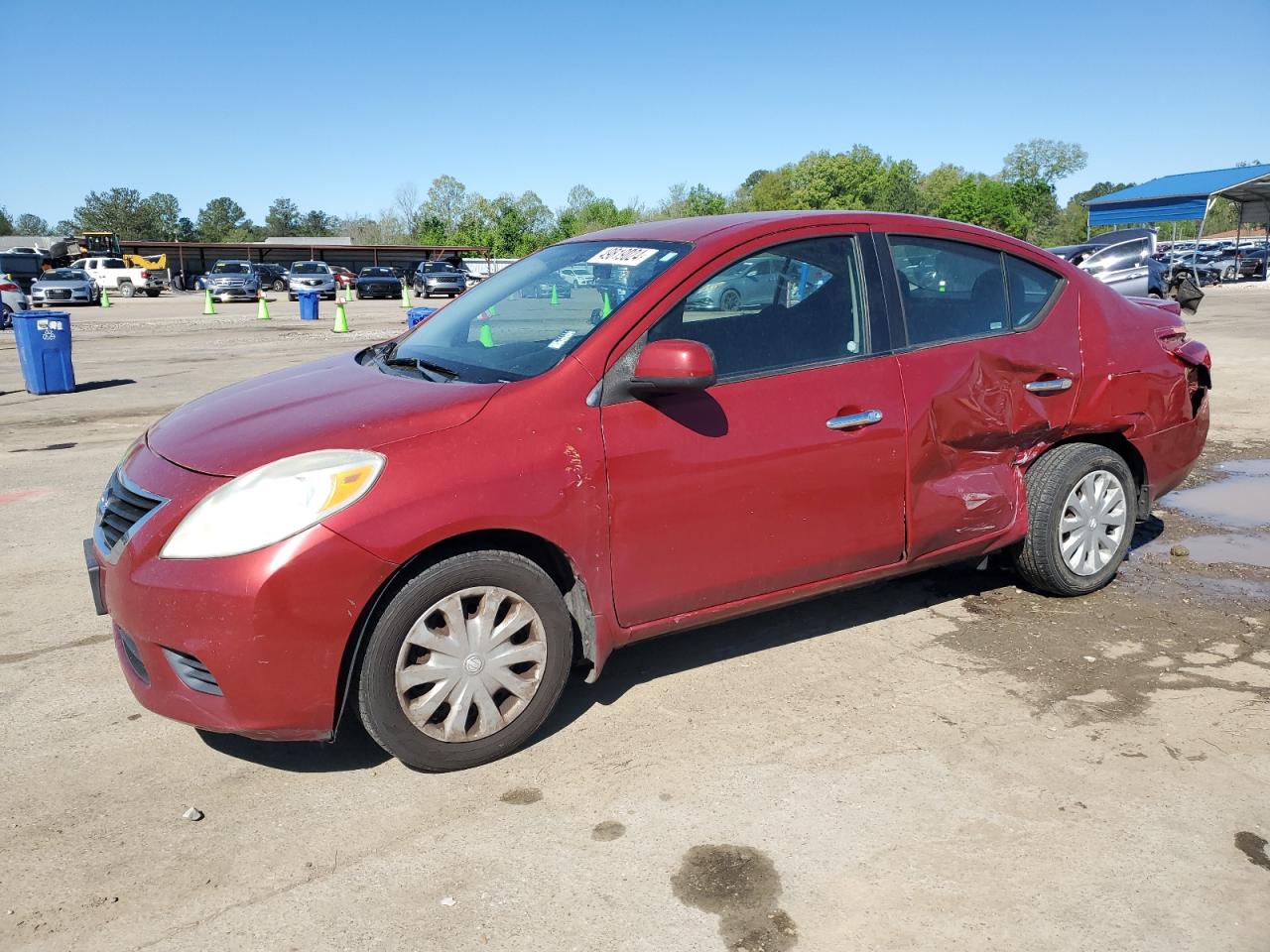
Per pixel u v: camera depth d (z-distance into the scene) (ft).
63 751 10.65
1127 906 7.94
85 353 55.72
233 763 10.39
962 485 12.85
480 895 8.20
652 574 10.69
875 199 302.86
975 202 273.54
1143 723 10.82
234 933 7.79
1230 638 13.07
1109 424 14.01
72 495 21.88
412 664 9.67
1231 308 74.59
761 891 8.20
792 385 11.31
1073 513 14.03
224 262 133.69
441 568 9.53
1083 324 13.83
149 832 9.15
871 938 7.63
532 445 9.85
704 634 13.46
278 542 8.94
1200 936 7.61
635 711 11.30
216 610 8.91
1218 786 9.57
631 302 10.68
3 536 18.74
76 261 149.18
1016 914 7.87
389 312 101.55
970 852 8.65
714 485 10.79
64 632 14.02
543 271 12.92
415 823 9.24
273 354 54.08
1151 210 127.03
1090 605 14.28
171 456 10.05
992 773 9.89
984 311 13.08
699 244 11.33
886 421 11.85
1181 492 20.86
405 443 9.49
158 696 9.52
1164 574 15.58
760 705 11.38
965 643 13.01
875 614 14.05
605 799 9.55
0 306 80.12
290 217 481.05
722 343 11.09
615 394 10.34
